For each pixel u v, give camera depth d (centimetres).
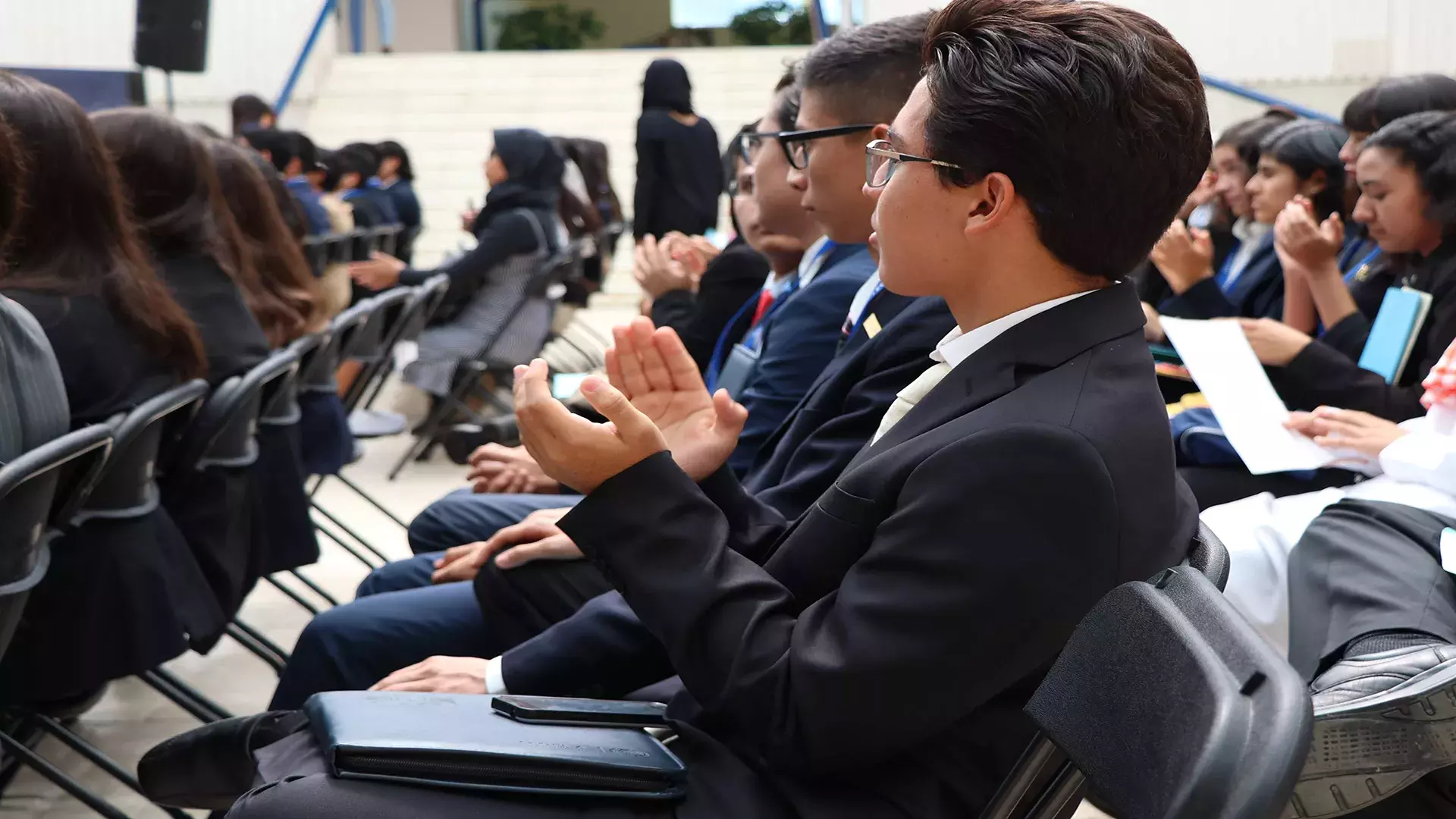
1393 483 192
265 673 294
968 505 99
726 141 1277
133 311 194
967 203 107
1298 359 231
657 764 110
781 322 195
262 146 644
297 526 277
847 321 178
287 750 118
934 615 99
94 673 185
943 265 110
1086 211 104
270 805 105
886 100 171
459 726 113
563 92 1327
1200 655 73
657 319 316
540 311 538
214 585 230
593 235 701
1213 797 64
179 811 209
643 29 1959
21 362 161
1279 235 256
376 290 558
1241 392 220
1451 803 167
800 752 105
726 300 292
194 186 242
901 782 107
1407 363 232
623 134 1281
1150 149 102
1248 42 1038
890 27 173
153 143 237
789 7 1958
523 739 111
